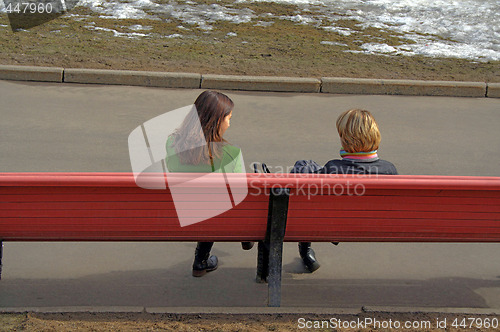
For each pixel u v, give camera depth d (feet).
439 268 14.10
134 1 37.04
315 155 20.44
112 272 13.37
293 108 24.73
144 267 13.65
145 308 11.03
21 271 13.23
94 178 9.91
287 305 12.35
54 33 31.09
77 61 27.30
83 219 10.74
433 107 25.79
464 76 28.50
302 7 38.14
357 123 11.02
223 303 12.39
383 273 13.79
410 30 35.55
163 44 30.42
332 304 12.47
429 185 10.27
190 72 26.76
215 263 13.56
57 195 10.39
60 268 13.43
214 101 10.91
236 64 28.14
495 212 11.11
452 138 22.56
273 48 30.78
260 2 38.40
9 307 11.23
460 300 12.82
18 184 9.83
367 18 37.11
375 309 11.26
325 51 30.89
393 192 10.77
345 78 26.91
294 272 13.69
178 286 12.94
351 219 11.14
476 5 40.57
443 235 11.48
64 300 12.21
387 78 27.63
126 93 25.31
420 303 12.64
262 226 11.30
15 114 22.54
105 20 33.65
